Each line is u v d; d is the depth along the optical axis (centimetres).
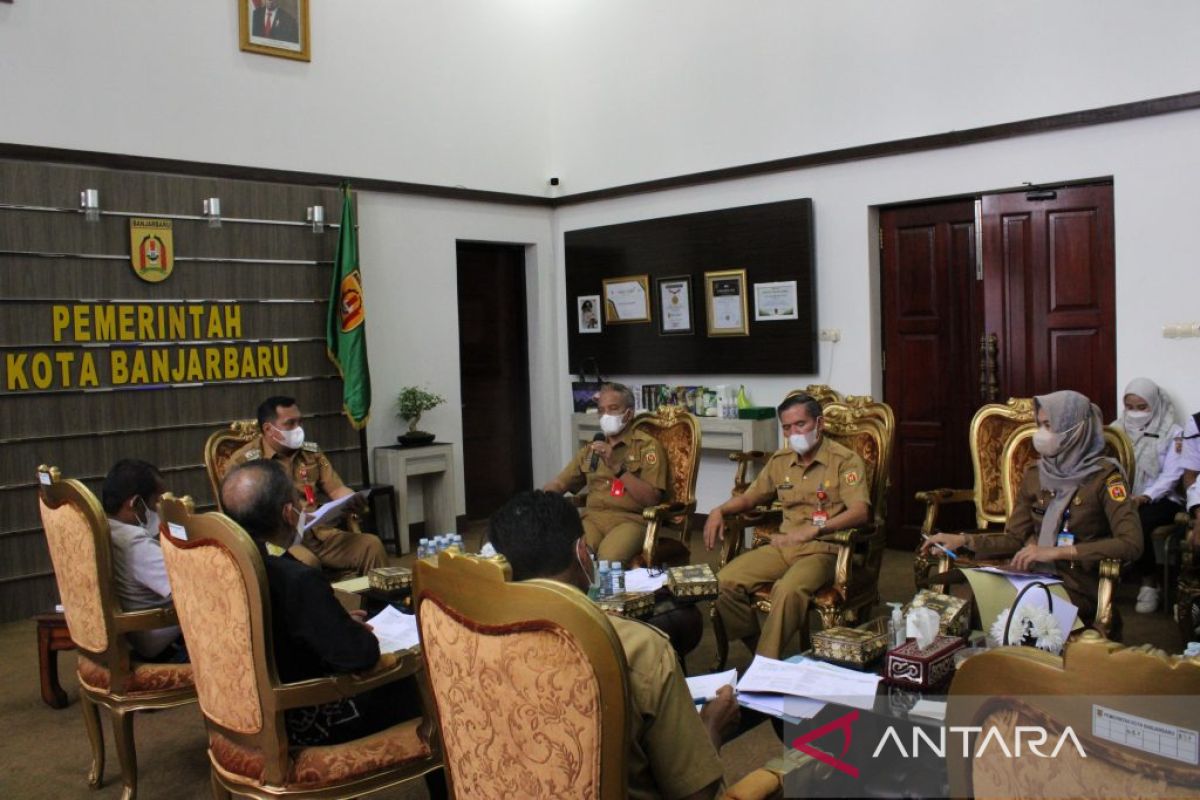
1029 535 343
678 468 439
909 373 573
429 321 672
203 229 553
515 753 151
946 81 539
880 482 397
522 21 725
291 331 592
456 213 687
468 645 154
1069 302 503
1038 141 507
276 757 212
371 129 640
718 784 162
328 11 618
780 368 611
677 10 658
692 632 295
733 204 636
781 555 367
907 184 556
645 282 679
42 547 496
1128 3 473
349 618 220
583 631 138
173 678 274
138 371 527
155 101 543
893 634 228
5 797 289
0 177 478
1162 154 467
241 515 232
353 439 620
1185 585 368
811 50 593
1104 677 103
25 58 496
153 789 293
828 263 592
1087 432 326
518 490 754
